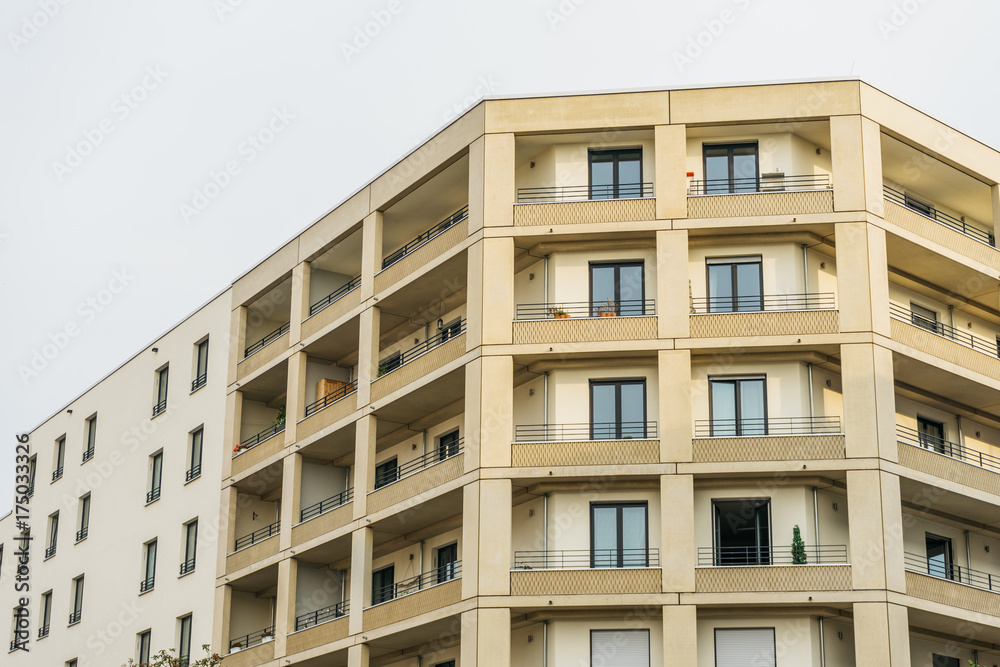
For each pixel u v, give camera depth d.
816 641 42.09
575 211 45.84
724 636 42.47
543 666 43.06
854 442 42.84
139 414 63.22
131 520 61.72
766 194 45.28
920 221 46.53
